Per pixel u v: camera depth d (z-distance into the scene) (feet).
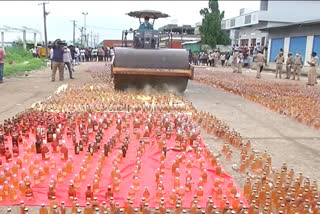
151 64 42.16
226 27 169.27
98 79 61.93
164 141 24.00
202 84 63.00
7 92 47.73
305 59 103.86
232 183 17.87
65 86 51.47
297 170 21.25
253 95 47.34
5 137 24.31
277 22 132.16
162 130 26.81
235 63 96.22
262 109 40.11
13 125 26.18
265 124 32.78
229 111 38.09
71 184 16.37
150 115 29.76
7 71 75.51
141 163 21.09
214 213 14.89
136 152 22.99
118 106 34.04
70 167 19.49
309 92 53.93
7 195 16.31
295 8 132.05
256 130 30.37
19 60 115.65
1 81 59.00
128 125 28.68
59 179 18.19
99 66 102.63
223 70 105.09
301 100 44.80
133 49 43.37
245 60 123.75
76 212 14.56
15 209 15.70
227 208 15.05
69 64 64.64
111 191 16.34
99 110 33.06
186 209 15.97
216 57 127.85
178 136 23.82
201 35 166.61
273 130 30.66
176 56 42.83
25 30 160.97
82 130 25.82
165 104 35.78
